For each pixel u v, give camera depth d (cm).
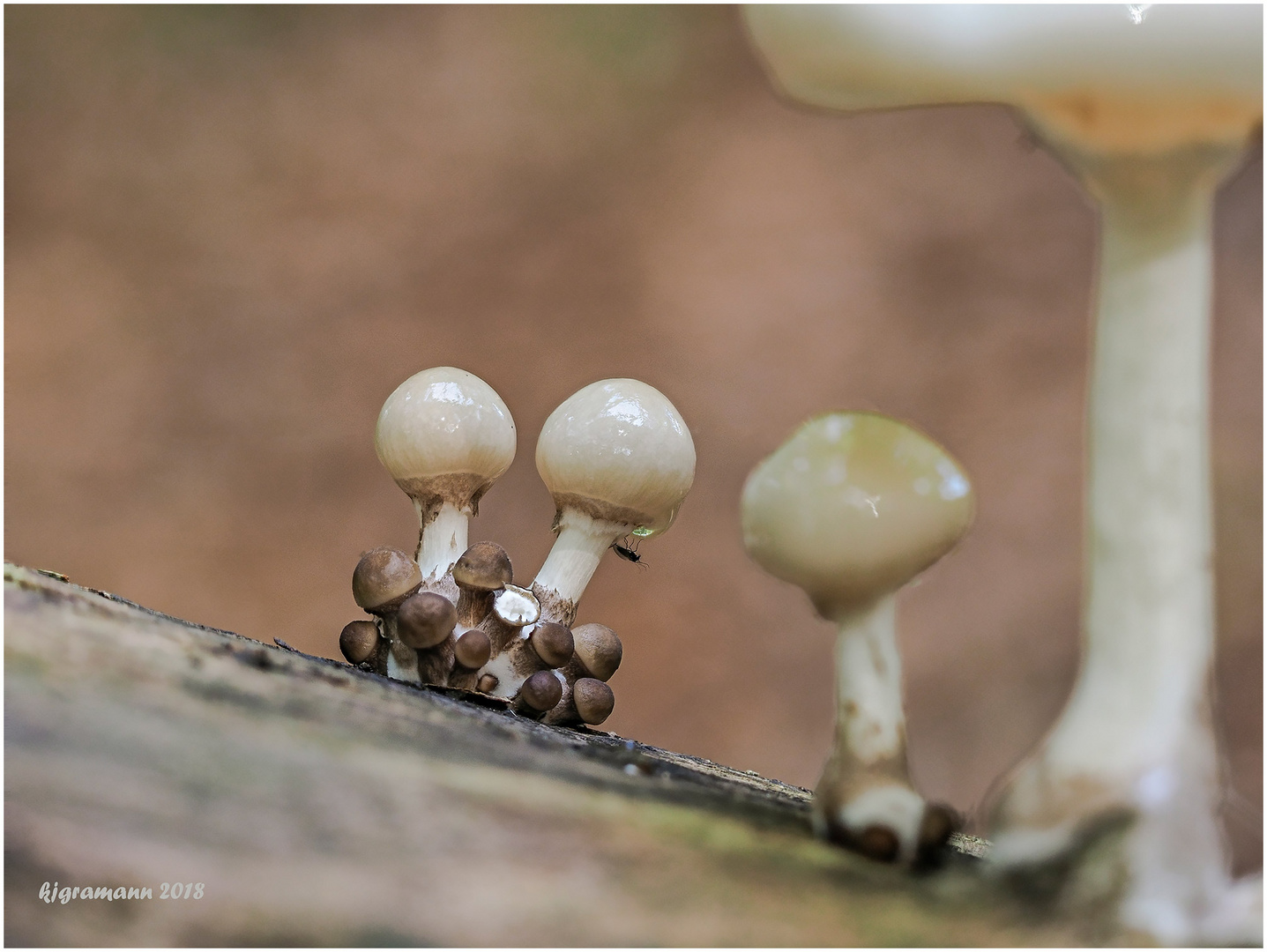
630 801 32
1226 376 90
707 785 33
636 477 35
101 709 31
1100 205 31
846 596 32
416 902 30
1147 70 31
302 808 30
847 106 31
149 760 31
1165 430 31
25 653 31
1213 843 31
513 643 34
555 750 33
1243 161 31
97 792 30
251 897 29
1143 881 31
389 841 30
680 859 31
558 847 31
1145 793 31
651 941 30
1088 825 31
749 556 32
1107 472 31
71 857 29
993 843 31
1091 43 31
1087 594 31
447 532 35
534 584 35
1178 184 31
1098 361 31
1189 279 31
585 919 30
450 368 35
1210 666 31
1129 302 31
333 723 32
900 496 32
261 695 32
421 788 31
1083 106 31
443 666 34
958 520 32
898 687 32
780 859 31
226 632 34
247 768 31
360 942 28
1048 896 31
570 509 35
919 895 31
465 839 31
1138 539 31
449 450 35
